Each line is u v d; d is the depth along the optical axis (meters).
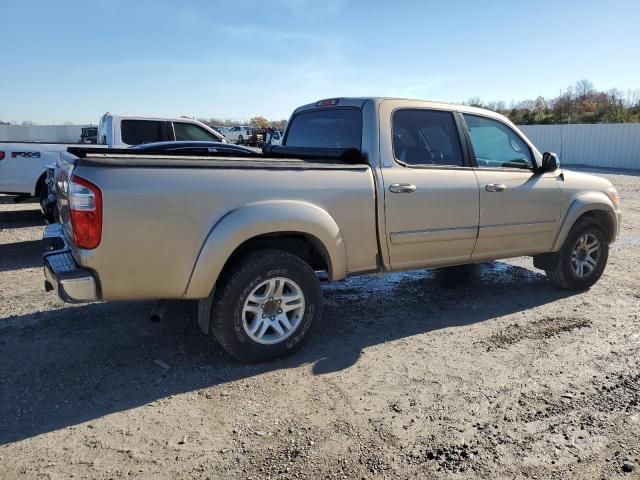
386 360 3.81
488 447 2.75
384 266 4.25
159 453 2.68
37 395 3.23
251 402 3.19
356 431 2.89
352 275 4.13
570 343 4.14
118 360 3.73
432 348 4.03
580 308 5.00
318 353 3.92
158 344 4.01
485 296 5.37
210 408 3.12
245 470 2.56
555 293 5.49
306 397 3.26
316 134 4.84
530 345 4.10
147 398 3.22
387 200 4.08
